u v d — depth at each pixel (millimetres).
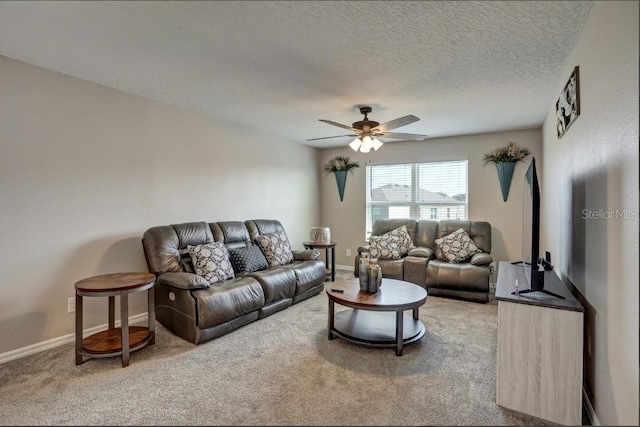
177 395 2154
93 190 3127
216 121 4332
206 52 2455
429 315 3678
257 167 5000
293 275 3953
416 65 2652
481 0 1809
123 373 2432
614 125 1611
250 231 4422
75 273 3002
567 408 1903
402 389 2223
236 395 2156
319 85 3100
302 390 2211
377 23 2045
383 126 3438
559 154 3035
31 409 2002
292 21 2025
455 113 3988
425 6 1865
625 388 1469
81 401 2086
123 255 3357
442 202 5457
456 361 2617
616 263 1582
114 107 3275
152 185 3621
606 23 1703
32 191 2740
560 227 2967
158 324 3385
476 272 4164
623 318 1500
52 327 2852
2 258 2588
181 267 3410
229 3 1848
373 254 4898
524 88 3152
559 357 1925
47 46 2383
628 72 1459
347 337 2891
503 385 2037
